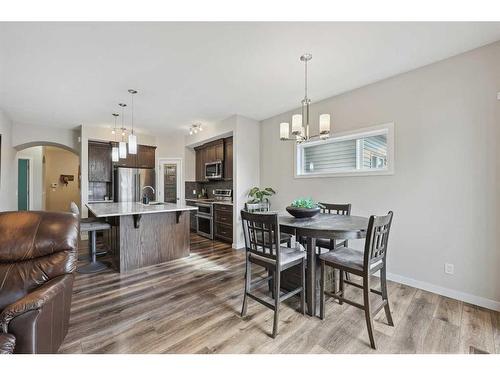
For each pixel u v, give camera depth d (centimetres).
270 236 191
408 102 266
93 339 173
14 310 117
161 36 200
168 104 372
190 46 215
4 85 298
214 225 493
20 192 640
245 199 439
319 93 327
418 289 258
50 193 753
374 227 169
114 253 341
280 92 324
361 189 310
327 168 370
